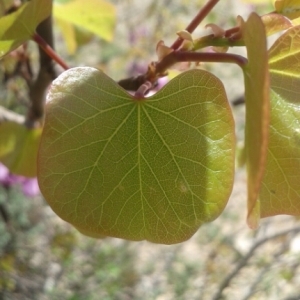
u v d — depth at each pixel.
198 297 0.55
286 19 0.12
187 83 0.12
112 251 0.57
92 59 0.64
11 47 0.15
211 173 0.11
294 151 0.12
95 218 0.12
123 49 0.64
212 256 0.60
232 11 0.59
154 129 0.12
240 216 0.65
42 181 0.11
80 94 0.11
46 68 0.20
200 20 0.15
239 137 0.54
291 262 0.50
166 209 0.12
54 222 0.57
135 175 0.12
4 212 0.52
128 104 0.12
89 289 0.53
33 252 0.54
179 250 0.62
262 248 0.58
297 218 0.38
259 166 0.09
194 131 0.12
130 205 0.12
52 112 0.11
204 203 0.11
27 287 0.50
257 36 0.10
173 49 0.14
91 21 0.24
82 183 0.11
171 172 0.12
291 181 0.12
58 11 0.24
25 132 0.22
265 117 0.09
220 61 0.11
